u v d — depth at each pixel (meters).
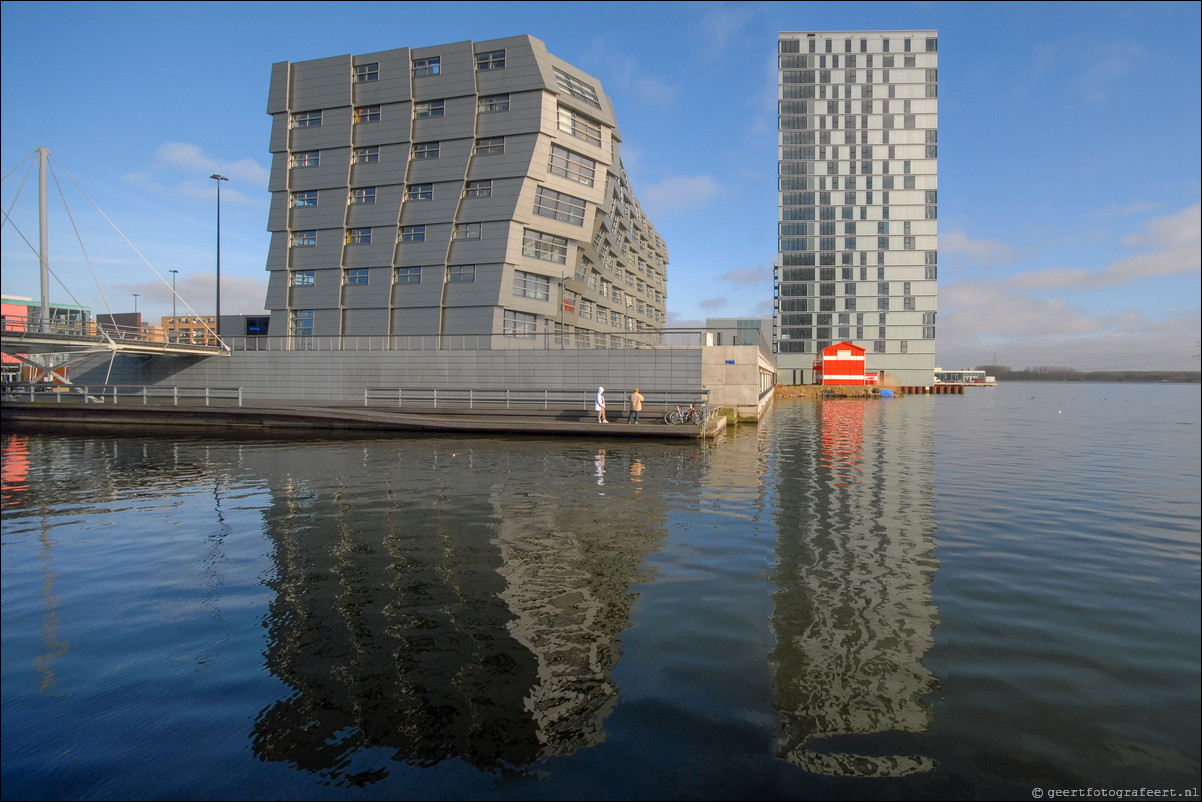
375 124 40.34
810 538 9.88
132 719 4.57
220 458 19.31
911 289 103.56
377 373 35.28
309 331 41.06
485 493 13.47
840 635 6.10
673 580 7.73
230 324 47.91
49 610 6.68
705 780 3.88
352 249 40.75
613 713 4.64
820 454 21.33
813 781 3.87
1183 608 6.91
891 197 103.56
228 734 4.38
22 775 3.93
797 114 103.81
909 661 5.55
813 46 103.38
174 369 37.75
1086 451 23.58
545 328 42.88
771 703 4.80
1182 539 10.08
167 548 9.10
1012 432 32.59
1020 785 3.85
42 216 37.00
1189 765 4.05
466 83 39.09
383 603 6.88
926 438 28.25
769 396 57.19
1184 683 5.17
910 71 102.62
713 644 5.85
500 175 38.88
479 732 4.40
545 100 38.81
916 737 4.36
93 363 38.66
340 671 5.29
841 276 104.38
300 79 41.34
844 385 78.19
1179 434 31.84
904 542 9.73
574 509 11.86
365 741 4.29
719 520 11.05
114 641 5.89
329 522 10.72
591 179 42.19
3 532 10.06
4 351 32.25
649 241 77.75
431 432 27.48
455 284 39.28
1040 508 12.55
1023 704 4.82
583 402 32.03
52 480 15.17
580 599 7.03
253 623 6.32
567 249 41.88
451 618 6.45
